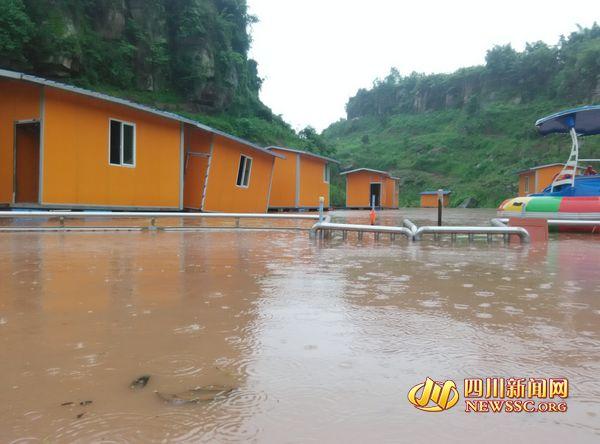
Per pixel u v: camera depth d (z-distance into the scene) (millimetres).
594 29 84062
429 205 49719
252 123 31359
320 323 2543
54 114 10297
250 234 9188
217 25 29688
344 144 91875
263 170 17922
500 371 1858
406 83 113250
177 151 13734
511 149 63281
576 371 1866
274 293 3342
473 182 58750
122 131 11906
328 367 1880
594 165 48656
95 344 2150
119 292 3312
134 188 12352
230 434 1353
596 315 2762
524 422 1446
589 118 11742
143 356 1994
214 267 4578
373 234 9539
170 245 6656
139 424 1408
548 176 32469
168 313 2730
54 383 1702
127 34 24891
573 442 1327
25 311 2750
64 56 20031
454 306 2975
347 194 32906
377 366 1896
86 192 11062
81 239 7344
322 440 1323
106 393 1620
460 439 1337
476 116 79688
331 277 4059
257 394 1620
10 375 1774
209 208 14805
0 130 10758
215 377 1769
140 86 25547
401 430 1384
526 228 8602
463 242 7926
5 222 10164
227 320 2590
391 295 3309
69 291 3328
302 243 7363
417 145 76375
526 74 83000
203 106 29250
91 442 1306
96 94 10656
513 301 3137
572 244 7645
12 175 10664
